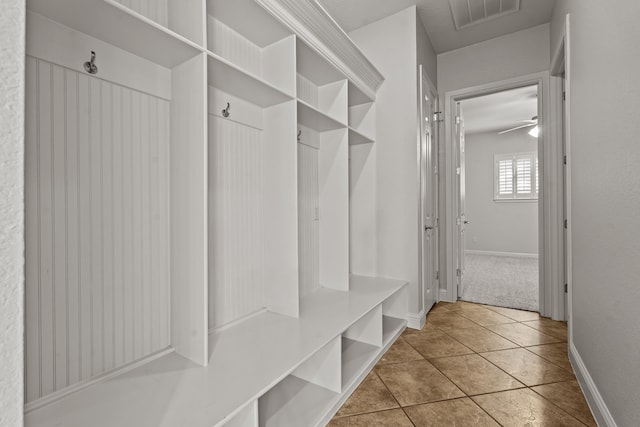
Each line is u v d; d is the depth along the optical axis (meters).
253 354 1.34
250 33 1.74
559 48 2.38
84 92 1.12
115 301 1.21
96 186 1.16
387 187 2.73
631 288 1.16
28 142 0.99
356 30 2.90
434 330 2.57
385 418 1.51
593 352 1.56
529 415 1.52
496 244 6.95
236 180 1.72
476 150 7.20
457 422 1.47
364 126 2.83
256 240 1.85
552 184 2.82
